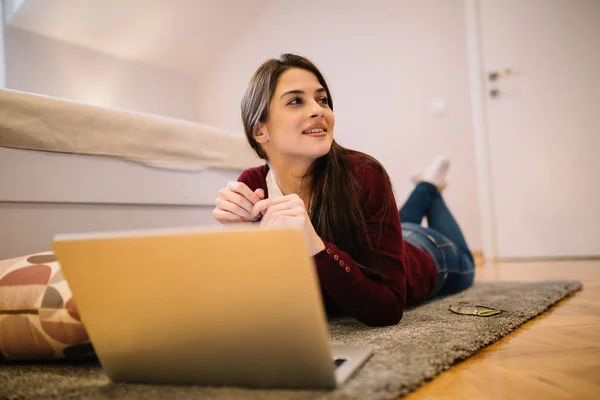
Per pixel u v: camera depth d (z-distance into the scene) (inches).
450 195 122.0
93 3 118.9
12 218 43.2
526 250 112.3
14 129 43.0
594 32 106.8
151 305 21.9
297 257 18.9
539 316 41.6
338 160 37.6
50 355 29.9
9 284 30.5
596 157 106.8
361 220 36.1
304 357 20.8
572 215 108.7
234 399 20.7
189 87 156.1
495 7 114.7
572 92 108.6
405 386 21.9
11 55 115.6
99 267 21.7
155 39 137.9
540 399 20.7
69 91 126.8
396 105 128.6
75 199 47.9
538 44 111.2
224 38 149.9
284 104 35.1
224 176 67.4
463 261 58.6
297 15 141.9
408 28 127.3
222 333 21.5
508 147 113.8
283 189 39.3
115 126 51.9
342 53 135.6
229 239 19.5
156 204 56.9
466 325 35.4
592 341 31.3
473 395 21.5
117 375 24.8
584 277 71.1
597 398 20.5
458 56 121.6
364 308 33.9
